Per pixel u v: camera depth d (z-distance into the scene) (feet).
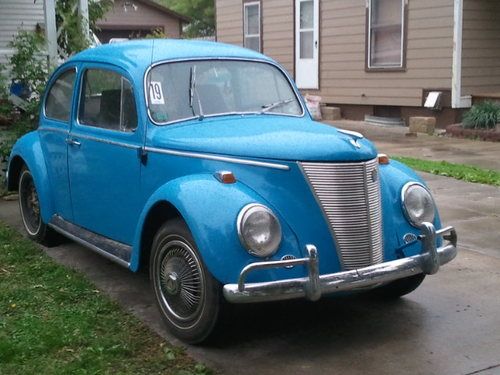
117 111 16.14
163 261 13.93
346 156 13.04
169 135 14.57
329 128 15.14
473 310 15.40
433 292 16.60
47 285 16.75
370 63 50.39
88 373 12.09
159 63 15.75
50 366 12.32
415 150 37.70
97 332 13.99
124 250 15.70
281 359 12.97
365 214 13.21
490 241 20.72
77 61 18.30
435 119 45.21
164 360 12.76
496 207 24.94
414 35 46.57
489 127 41.75
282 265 12.02
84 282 16.98
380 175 14.39
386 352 13.26
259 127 14.66
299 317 15.08
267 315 15.17
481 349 13.35
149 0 92.38
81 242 17.49
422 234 13.69
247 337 13.98
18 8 37.60
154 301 15.90
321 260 12.93
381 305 15.80
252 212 12.20
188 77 15.90
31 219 21.01
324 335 14.11
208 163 13.58
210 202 12.57
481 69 45.32
